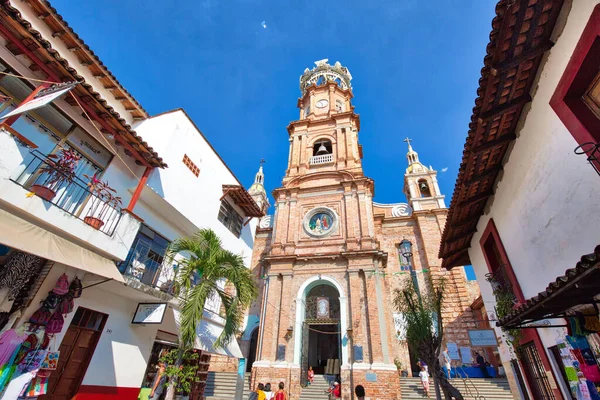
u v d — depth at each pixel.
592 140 4.78
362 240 21.09
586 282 4.23
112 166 10.56
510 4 4.64
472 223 10.96
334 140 27.98
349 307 18.98
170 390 9.39
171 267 13.09
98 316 10.14
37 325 7.64
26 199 7.18
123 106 12.23
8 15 6.89
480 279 11.54
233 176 19.38
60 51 9.73
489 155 7.70
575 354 5.98
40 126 8.51
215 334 13.41
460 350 20.84
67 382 8.92
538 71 5.93
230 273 10.78
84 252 8.28
